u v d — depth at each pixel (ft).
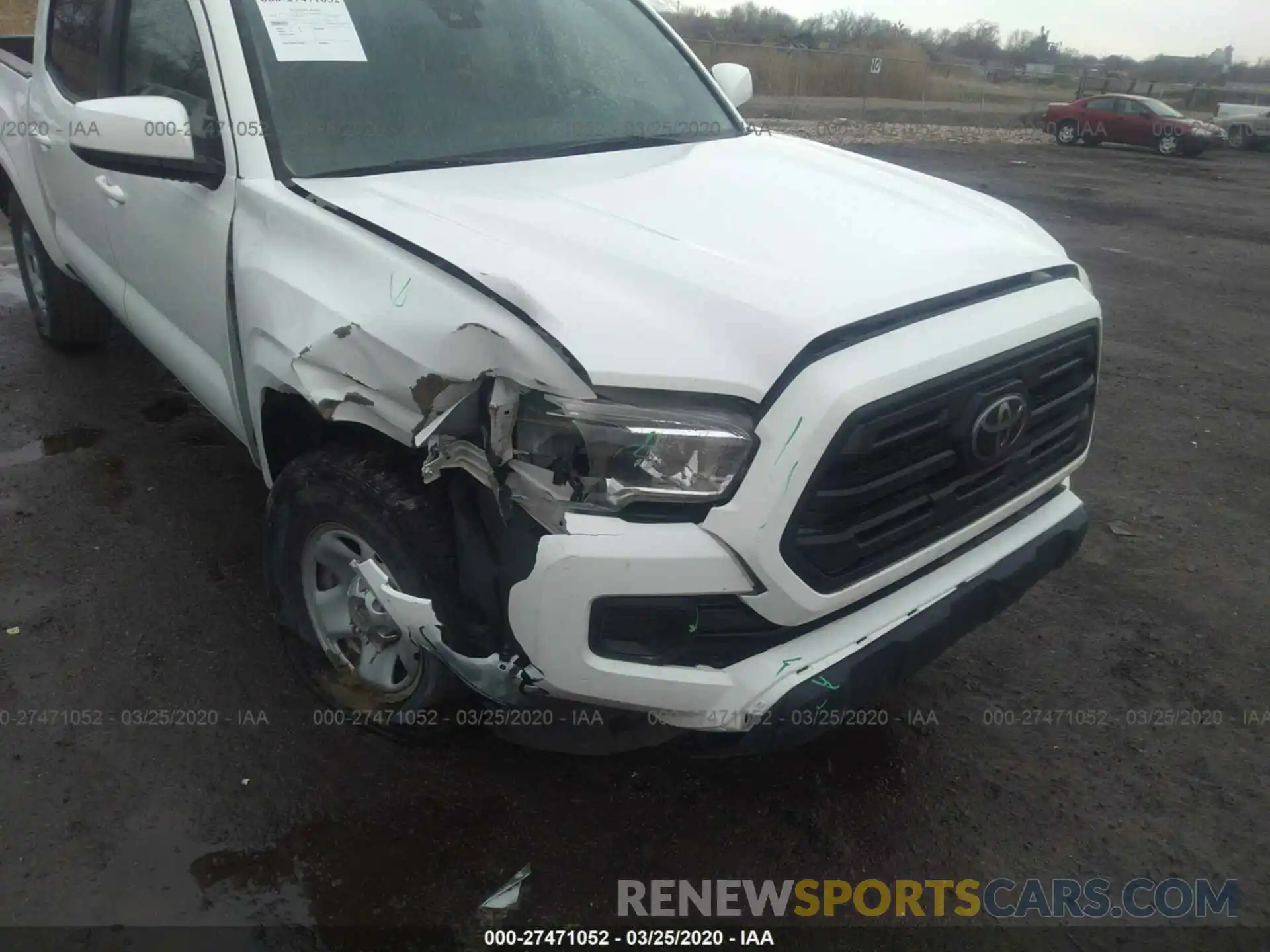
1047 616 11.68
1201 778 9.27
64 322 17.06
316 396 7.75
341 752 9.06
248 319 8.71
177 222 10.18
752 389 6.61
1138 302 26.40
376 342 7.37
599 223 8.16
